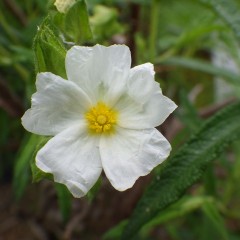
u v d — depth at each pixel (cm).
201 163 8
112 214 12
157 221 10
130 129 6
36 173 6
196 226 13
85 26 7
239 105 9
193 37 11
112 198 12
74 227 12
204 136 8
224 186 13
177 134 12
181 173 8
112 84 6
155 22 11
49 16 7
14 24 13
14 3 12
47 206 14
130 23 12
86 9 7
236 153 13
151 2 11
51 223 14
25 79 11
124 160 6
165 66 13
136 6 11
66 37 7
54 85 6
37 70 6
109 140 6
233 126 8
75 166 6
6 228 14
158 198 8
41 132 6
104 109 6
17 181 10
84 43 7
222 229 10
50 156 6
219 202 12
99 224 13
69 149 6
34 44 6
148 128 6
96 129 6
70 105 6
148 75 6
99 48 6
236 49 12
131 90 6
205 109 12
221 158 12
